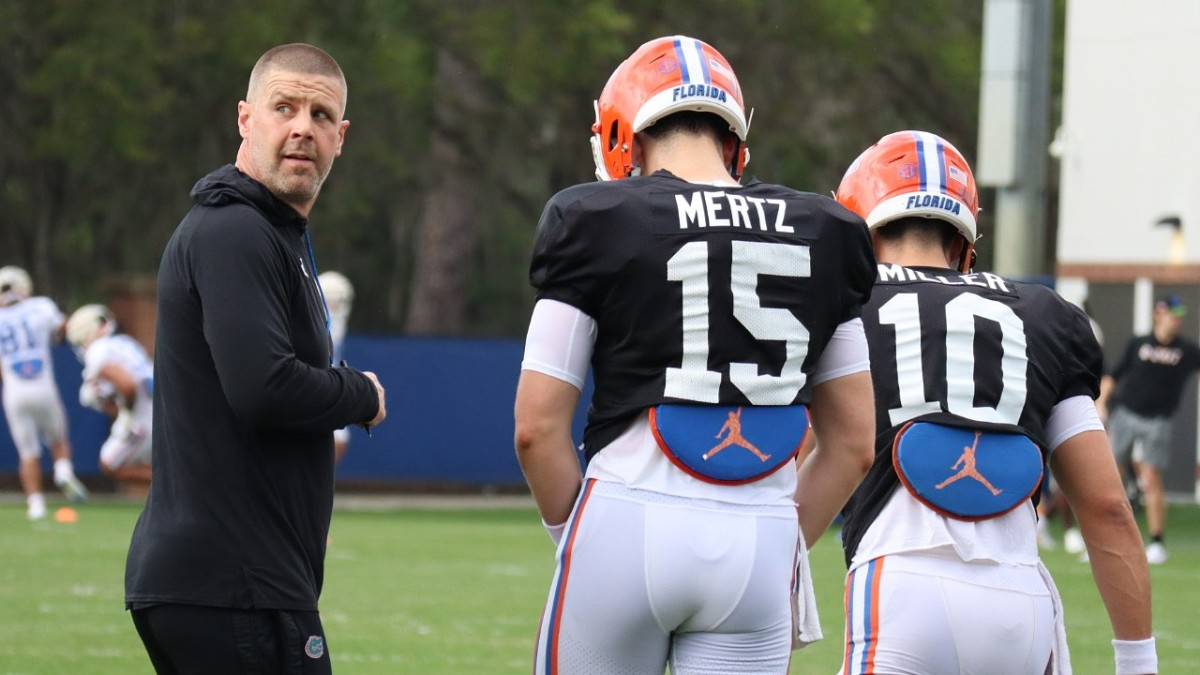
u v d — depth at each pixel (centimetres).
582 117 9431
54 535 4941
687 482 1181
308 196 1426
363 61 8938
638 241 1184
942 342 1328
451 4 8881
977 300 1348
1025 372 1330
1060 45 10500
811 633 1265
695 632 1196
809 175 9962
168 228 10475
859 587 1297
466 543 5038
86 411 6950
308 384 1352
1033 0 5906
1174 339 4859
